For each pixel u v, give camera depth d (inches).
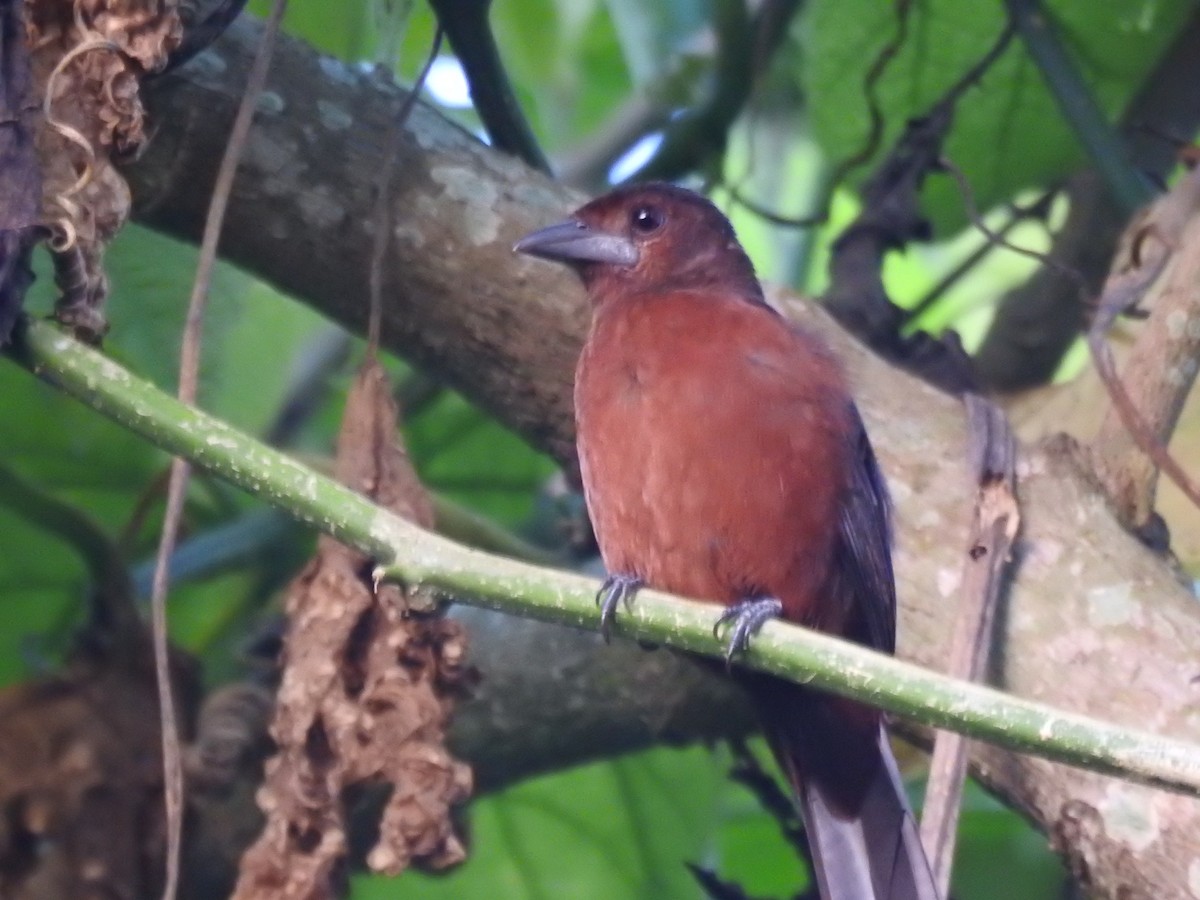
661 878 448.5
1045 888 424.2
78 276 248.2
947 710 211.8
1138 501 323.6
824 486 313.6
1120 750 204.5
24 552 426.0
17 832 321.7
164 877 328.8
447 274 351.9
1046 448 328.8
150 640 339.3
